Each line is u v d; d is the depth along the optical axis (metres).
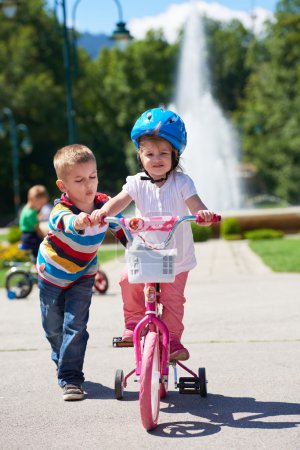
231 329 9.08
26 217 13.75
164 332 5.42
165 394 6.09
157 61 93.31
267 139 72.50
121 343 5.88
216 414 5.59
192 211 5.82
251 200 73.12
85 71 86.19
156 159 5.78
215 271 17.12
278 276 15.16
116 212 5.90
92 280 6.49
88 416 5.66
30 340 8.91
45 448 4.92
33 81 73.69
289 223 32.97
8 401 6.16
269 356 7.49
